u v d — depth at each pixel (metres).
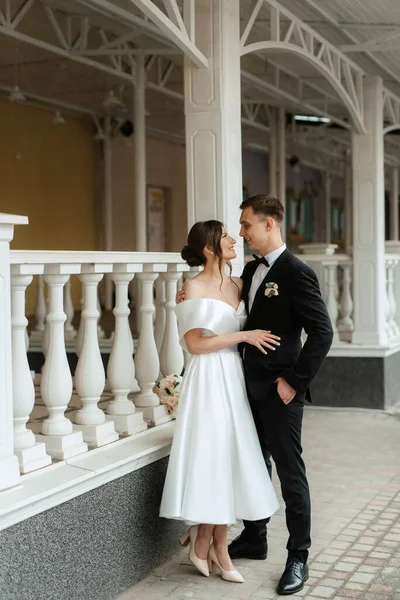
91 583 3.25
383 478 5.50
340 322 8.55
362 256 8.21
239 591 3.53
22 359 3.14
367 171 8.34
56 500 3.00
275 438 3.56
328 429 7.16
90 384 3.62
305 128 15.91
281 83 11.37
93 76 11.33
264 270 3.63
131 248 16.09
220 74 5.20
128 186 16.03
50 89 12.19
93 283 3.59
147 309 4.15
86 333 3.64
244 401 3.57
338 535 4.31
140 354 4.17
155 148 16.89
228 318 3.53
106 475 3.31
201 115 5.25
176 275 4.36
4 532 2.76
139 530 3.61
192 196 5.29
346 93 7.84
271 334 3.53
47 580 2.98
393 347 8.09
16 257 3.01
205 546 3.63
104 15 8.25
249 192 19.91
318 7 6.64
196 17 5.23
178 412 3.55
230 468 3.48
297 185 23.19
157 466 3.77
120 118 14.52
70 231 14.57
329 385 8.07
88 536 3.23
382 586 3.60
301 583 3.54
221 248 3.60
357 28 7.25
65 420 3.44
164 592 3.51
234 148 5.36
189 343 3.52
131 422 3.89
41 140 13.71
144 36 9.13
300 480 3.58
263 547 3.92
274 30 6.27
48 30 9.10
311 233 24.55
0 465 2.86
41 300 7.95
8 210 12.93
